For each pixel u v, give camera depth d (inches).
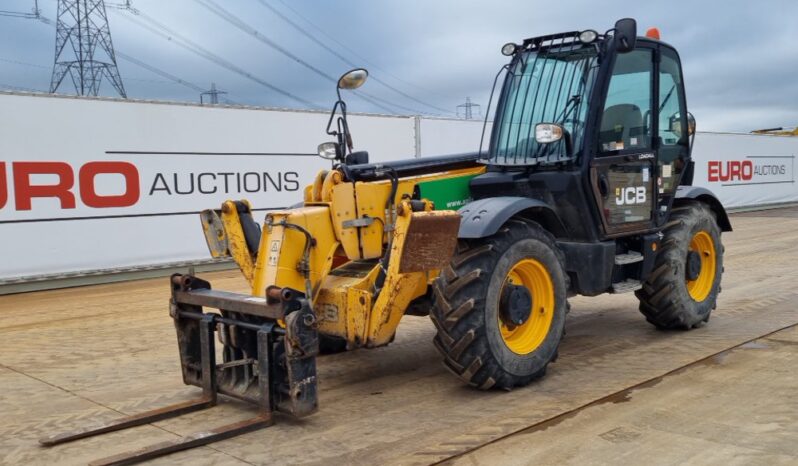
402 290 154.7
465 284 156.9
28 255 332.5
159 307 294.7
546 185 186.7
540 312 175.3
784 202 823.7
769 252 420.8
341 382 180.7
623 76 198.7
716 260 233.9
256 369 155.1
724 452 127.8
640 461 125.2
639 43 202.8
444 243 154.9
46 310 291.7
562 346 211.0
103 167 352.2
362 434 142.0
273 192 411.5
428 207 164.1
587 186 185.2
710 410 150.1
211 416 155.3
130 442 141.5
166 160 372.2
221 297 155.0
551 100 195.3
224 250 185.0
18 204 328.8
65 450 138.4
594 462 125.3
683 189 235.3
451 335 158.1
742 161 757.9
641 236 208.2
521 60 205.2
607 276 190.7
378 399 165.3
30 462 133.0
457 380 179.9
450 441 136.8
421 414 153.6
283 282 159.3
